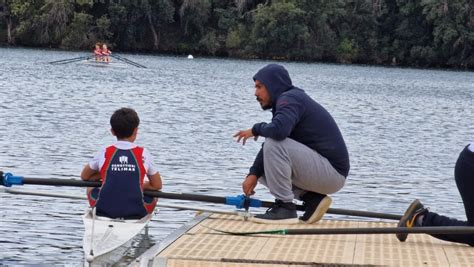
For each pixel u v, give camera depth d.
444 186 18.42
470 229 8.27
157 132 26.20
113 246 9.02
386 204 15.86
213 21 100.62
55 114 30.12
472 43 98.06
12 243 11.02
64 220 12.55
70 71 58.84
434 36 99.06
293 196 9.61
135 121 9.84
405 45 101.75
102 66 66.31
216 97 43.28
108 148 9.80
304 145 9.44
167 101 39.22
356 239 9.07
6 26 94.81
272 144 9.38
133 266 8.44
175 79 57.16
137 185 9.80
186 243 8.41
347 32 101.81
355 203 15.73
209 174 18.33
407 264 7.78
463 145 27.66
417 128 32.88
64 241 11.27
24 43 94.44
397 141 27.72
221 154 21.72
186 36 99.62
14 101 34.34
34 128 25.45
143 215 9.93
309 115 9.48
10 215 12.68
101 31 94.56
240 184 17.22
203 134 26.38
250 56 99.25
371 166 21.14
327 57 101.81
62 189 15.31
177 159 20.39
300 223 9.72
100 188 9.84
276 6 96.75
